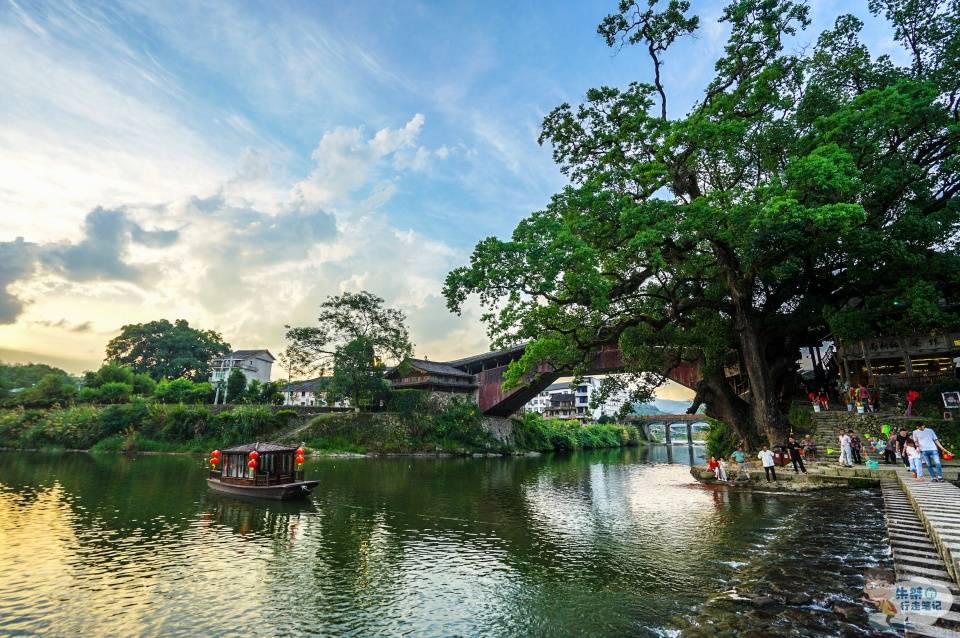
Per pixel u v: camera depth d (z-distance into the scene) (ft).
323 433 169.17
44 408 195.93
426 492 79.97
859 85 81.00
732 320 88.38
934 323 68.08
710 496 68.03
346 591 32.83
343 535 49.16
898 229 69.10
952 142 71.20
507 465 141.59
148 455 149.79
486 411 207.92
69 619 28.35
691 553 39.09
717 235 65.10
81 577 36.04
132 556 41.63
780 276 79.30
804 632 21.68
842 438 65.31
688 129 65.77
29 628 27.14
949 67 72.08
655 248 69.46
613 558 39.04
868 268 74.59
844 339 74.74
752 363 79.51
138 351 300.40
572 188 69.05
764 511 53.88
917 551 30.17
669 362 96.32
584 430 270.87
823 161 54.60
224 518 57.67
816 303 81.71
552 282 59.21
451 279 60.18
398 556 41.19
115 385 204.33
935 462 48.01
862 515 46.19
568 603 29.55
